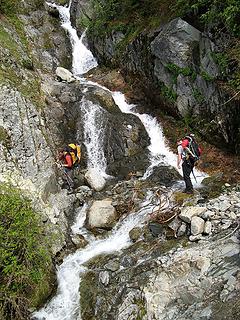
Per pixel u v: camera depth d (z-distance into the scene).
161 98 13.48
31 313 7.29
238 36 10.13
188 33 11.98
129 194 10.38
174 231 8.42
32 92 12.91
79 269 8.25
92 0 17.64
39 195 9.23
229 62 10.44
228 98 10.80
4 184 8.41
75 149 11.20
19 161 10.31
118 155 12.20
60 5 20.08
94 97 13.65
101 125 12.70
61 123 12.57
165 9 13.66
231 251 7.22
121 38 15.44
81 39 17.91
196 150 9.73
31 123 11.55
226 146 11.56
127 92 14.65
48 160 10.88
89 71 16.59
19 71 13.55
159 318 6.51
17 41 15.57
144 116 13.66
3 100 11.65
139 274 7.55
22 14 17.61
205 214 8.31
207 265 7.06
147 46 13.66
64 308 7.52
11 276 6.89
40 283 7.57
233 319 6.07
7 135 10.73
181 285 6.92
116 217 9.61
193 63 11.97
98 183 10.86
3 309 6.86
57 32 17.86
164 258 7.70
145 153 12.35
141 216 9.37
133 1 15.41
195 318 6.32
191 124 12.52
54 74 15.38
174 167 11.53
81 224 9.67
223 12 10.13
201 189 9.98
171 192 10.00
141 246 8.39
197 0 11.68
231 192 9.38
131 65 14.75
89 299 7.54
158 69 13.29
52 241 8.50
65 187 10.86
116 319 6.88
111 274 7.86
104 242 9.00
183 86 12.45
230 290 6.52
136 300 7.03
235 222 7.95
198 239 7.91
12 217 7.22
